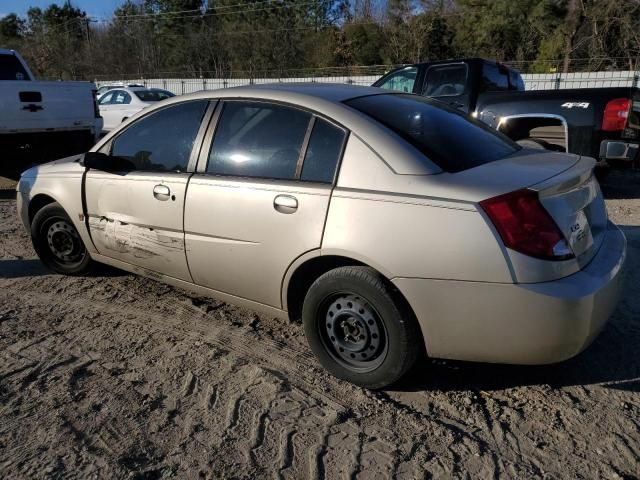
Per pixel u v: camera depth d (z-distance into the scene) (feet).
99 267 16.79
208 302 14.60
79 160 15.43
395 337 9.76
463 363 11.43
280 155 11.12
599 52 95.66
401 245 9.38
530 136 25.30
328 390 10.59
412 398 10.34
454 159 10.28
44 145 30.63
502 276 8.81
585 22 96.27
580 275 9.22
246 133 11.73
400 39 120.16
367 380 10.34
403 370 9.93
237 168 11.67
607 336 12.36
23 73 35.55
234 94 12.25
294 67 140.05
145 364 11.61
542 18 95.55
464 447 9.00
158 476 8.45
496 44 109.91
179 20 171.94
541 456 8.78
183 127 12.82
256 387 10.69
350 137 10.36
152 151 13.28
